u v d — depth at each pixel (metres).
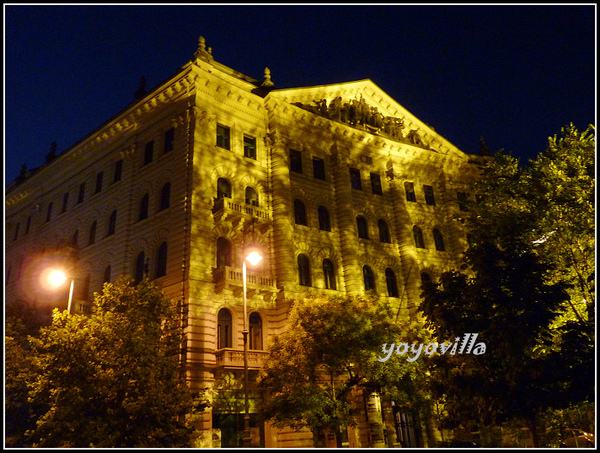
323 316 26.45
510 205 28.66
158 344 23.56
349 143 42.56
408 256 41.62
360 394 30.12
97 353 21.56
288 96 38.97
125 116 37.75
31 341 22.03
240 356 28.78
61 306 33.66
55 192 43.59
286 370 25.33
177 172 32.69
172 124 34.88
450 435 35.34
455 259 45.28
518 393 17.02
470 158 51.38
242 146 35.72
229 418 28.22
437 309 20.05
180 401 22.17
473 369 19.16
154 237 32.56
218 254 31.67
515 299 18.30
